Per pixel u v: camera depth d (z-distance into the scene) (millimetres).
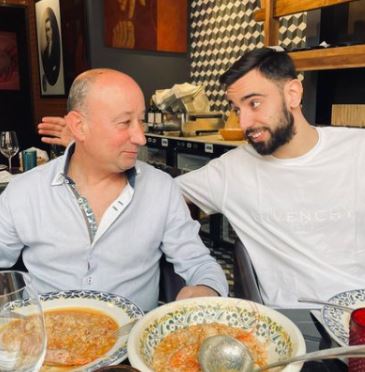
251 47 3900
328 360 727
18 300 664
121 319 842
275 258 1343
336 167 1299
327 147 1322
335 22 2760
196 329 752
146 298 1242
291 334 677
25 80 5809
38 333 634
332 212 1295
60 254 1171
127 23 4340
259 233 1366
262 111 1247
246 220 1384
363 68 2740
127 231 1183
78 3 4332
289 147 1312
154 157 3867
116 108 1076
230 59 4172
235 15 4023
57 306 892
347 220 1290
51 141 1482
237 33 4031
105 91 1077
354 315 671
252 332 743
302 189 1312
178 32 4598
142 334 677
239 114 1287
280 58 1248
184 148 3434
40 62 5410
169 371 660
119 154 1117
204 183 1458
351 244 1294
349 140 1334
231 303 783
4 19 5469
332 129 1378
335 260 1292
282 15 2695
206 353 673
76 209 1170
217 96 4414
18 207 1191
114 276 1179
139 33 4406
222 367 656
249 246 1385
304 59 2455
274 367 605
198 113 3699
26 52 5664
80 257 1170
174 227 1247
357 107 2645
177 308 767
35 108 5758
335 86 2959
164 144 3631
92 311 875
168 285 1273
